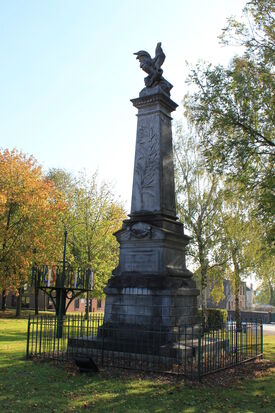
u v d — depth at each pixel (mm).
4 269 32219
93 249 37844
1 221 32344
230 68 18062
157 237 13344
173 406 8039
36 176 35438
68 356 12312
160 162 14328
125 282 13281
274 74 15922
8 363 11789
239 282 27859
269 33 16000
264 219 15383
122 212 40250
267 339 22781
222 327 13953
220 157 16469
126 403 8156
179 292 12781
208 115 16469
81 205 38469
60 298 21172
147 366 10938
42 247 32781
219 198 25953
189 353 11367
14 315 39531
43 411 7609
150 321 12453
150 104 14953
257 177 15797
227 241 26875
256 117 15820
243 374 11055
